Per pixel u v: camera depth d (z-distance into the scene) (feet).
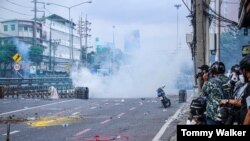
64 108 92.22
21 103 106.32
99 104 104.32
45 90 144.56
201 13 58.34
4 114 78.64
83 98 128.88
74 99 125.80
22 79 144.15
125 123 62.90
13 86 134.72
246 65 16.89
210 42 66.33
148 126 58.70
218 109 25.75
